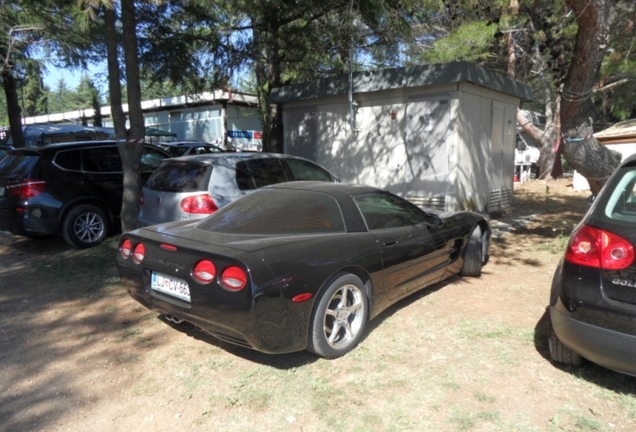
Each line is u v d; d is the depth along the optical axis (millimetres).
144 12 8828
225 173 6016
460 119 8906
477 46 12258
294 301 3410
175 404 3264
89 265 6621
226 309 3299
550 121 17766
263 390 3373
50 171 7223
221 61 10672
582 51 6609
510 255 6922
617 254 2951
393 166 9820
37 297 5465
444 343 4023
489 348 3924
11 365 3889
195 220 4520
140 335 4383
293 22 11000
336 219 4117
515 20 9781
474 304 4922
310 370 3629
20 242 8195
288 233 3883
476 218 5840
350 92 9836
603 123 21016
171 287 3701
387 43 10164
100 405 3297
